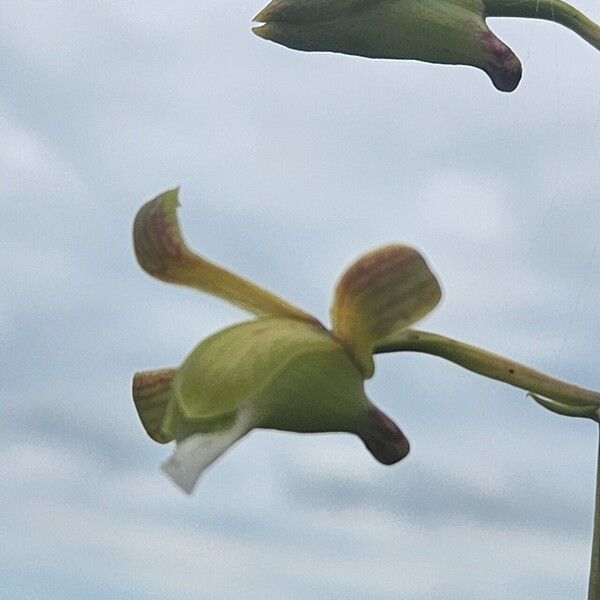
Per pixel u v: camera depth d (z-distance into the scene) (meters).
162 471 0.16
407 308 0.16
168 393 0.17
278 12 0.19
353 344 0.16
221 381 0.16
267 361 0.16
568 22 0.19
